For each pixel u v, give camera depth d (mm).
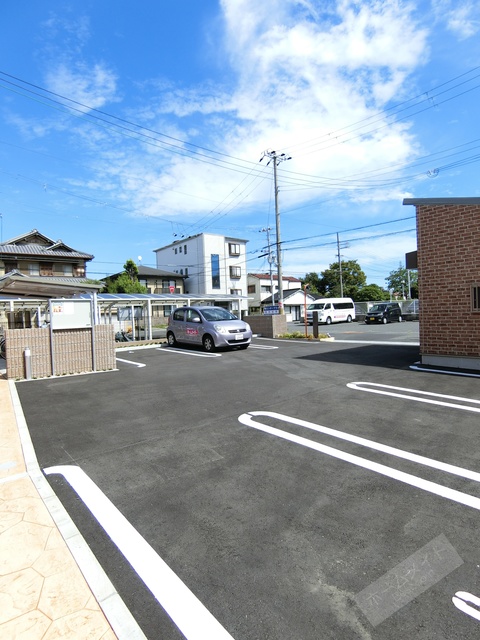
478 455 3811
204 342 12984
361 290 54156
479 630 1838
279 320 18234
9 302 14359
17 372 8469
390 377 7660
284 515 2867
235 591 2141
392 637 1812
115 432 4828
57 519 2889
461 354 8352
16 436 4734
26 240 31969
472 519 2742
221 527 2744
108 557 2457
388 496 3088
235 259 46281
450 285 8461
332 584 2164
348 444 4191
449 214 8398
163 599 2100
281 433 4598
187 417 5355
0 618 1969
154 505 3070
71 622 1951
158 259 50688
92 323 9336
